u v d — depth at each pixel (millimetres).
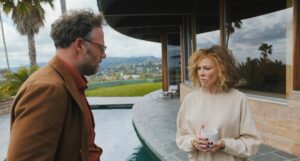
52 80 1131
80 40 1255
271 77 5039
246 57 5820
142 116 8188
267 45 5133
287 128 4293
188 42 9344
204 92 1885
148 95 13562
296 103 4105
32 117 1026
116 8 8320
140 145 7289
